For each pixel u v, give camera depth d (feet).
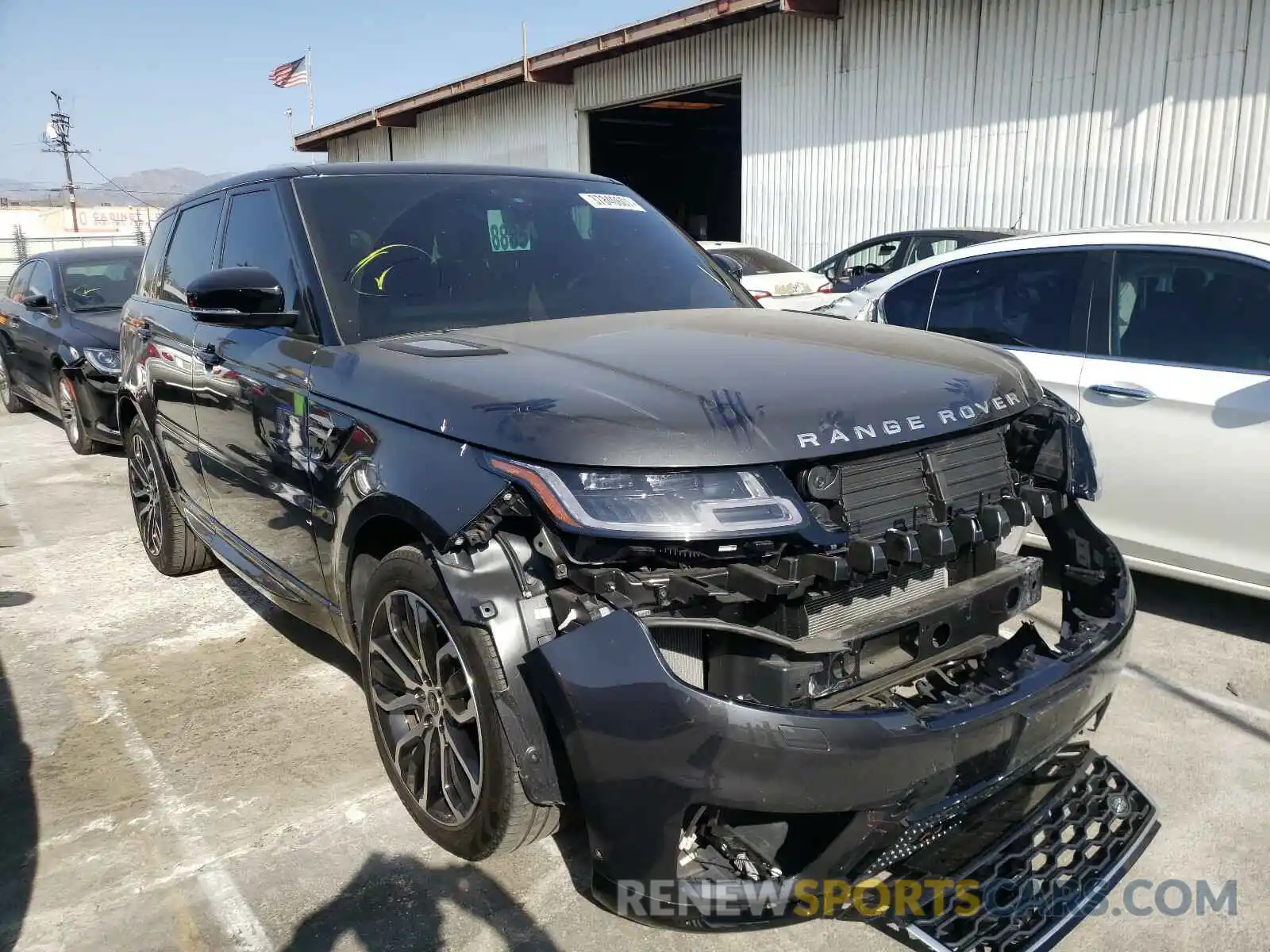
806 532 7.03
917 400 7.97
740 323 10.28
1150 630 13.70
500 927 8.17
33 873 9.00
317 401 9.72
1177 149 33.04
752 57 48.44
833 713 6.77
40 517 21.61
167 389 14.34
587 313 11.19
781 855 7.33
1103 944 7.86
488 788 7.87
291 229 11.12
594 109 60.70
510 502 7.30
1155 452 13.32
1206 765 10.36
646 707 6.65
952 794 7.23
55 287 29.27
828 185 45.50
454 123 75.20
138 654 13.92
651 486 6.94
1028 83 36.86
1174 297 13.71
